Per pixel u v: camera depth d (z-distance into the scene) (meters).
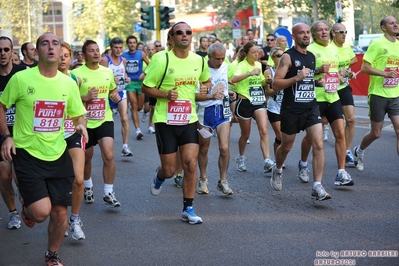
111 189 8.91
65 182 6.26
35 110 6.13
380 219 7.93
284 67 8.71
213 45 9.30
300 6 42.00
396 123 10.39
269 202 9.08
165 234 7.64
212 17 51.06
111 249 7.12
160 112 7.93
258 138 15.88
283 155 9.43
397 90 10.38
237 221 8.10
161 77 7.80
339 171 9.53
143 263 6.58
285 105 8.94
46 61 6.09
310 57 8.86
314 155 8.70
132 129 19.00
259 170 11.62
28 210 6.07
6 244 7.50
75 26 60.59
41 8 59.41
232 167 11.95
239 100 11.18
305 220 8.02
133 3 59.91
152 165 12.55
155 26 25.50
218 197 9.53
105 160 8.84
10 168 8.02
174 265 6.48
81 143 7.36
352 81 20.91
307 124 8.83
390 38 10.38
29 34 55.19
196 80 7.93
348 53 12.17
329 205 8.75
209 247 7.04
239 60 11.27
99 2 59.78
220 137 9.41
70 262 6.70
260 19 29.88
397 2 23.53
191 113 7.93
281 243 7.07
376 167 11.37
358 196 9.22
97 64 9.08
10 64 8.04
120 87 13.68
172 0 65.69
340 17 21.66
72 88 6.33
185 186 8.07
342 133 9.53
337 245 6.90
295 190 9.82
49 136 6.18
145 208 9.02
